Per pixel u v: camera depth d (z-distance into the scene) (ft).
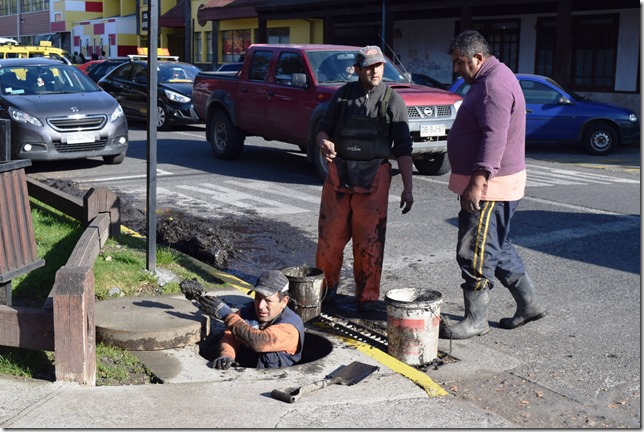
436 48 87.04
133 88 61.82
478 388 15.34
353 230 19.30
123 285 19.85
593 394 15.17
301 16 91.15
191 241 25.17
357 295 19.54
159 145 50.67
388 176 19.01
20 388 13.70
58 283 13.73
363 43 96.02
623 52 69.87
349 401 13.78
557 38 63.62
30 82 41.14
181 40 134.41
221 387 14.14
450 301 20.76
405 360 16.24
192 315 17.21
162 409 13.14
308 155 37.58
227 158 44.06
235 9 102.78
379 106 18.57
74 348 13.84
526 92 53.21
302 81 37.55
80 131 38.83
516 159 17.01
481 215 17.10
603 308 20.22
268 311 16.38
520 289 18.30
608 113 52.24
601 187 38.09
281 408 13.34
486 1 68.90
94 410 13.00
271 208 31.63
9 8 192.85
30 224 17.08
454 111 36.96
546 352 17.26
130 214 29.58
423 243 26.58
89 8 161.79
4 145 16.05
